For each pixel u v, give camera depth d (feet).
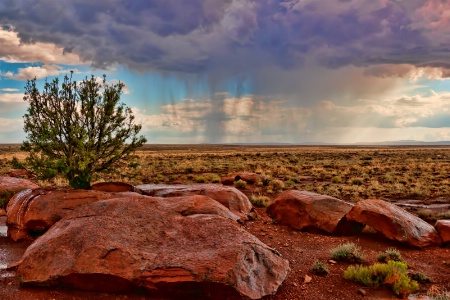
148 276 23.76
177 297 23.70
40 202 36.81
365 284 27.25
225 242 26.18
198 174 122.52
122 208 30.04
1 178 58.85
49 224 35.81
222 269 23.35
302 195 44.83
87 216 29.40
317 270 29.35
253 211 50.06
